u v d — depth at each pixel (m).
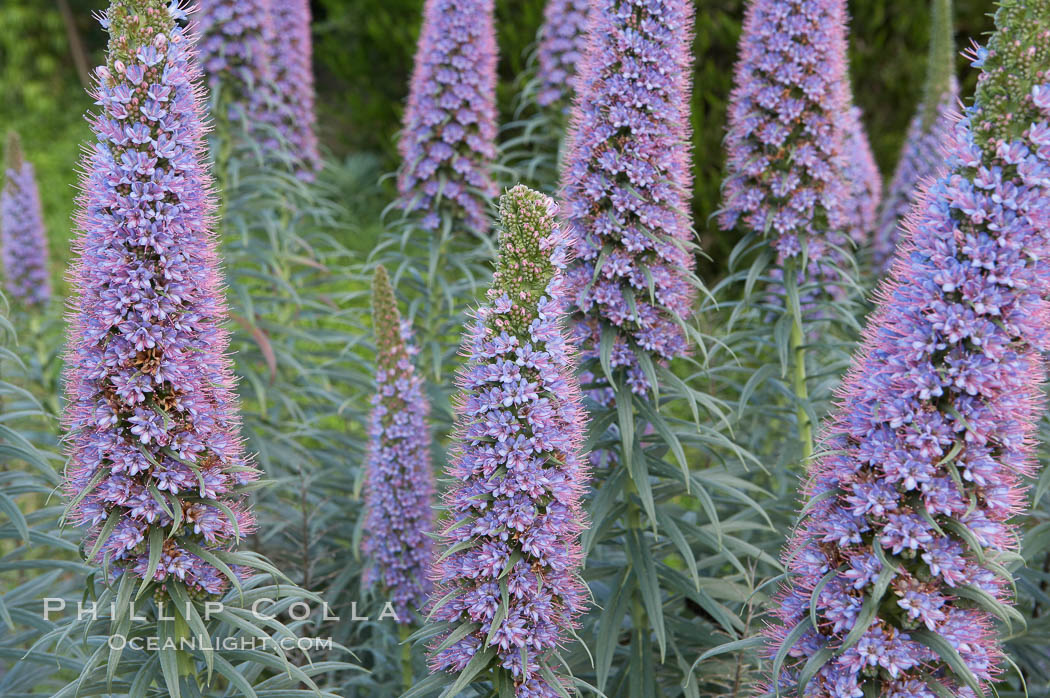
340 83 20.28
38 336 7.63
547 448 3.34
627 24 4.43
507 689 3.46
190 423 3.34
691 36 4.62
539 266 3.34
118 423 3.28
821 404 5.81
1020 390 2.98
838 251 5.71
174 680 3.28
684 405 6.52
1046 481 4.12
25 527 4.33
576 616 4.62
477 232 7.23
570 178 4.61
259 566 3.38
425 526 5.05
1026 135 2.83
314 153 8.95
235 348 7.18
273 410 7.22
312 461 7.44
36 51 22.11
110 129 3.16
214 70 7.43
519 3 16.05
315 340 7.32
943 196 2.93
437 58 6.97
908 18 14.02
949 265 2.89
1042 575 4.45
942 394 2.92
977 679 3.04
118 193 3.17
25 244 7.50
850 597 3.09
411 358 5.82
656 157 4.50
